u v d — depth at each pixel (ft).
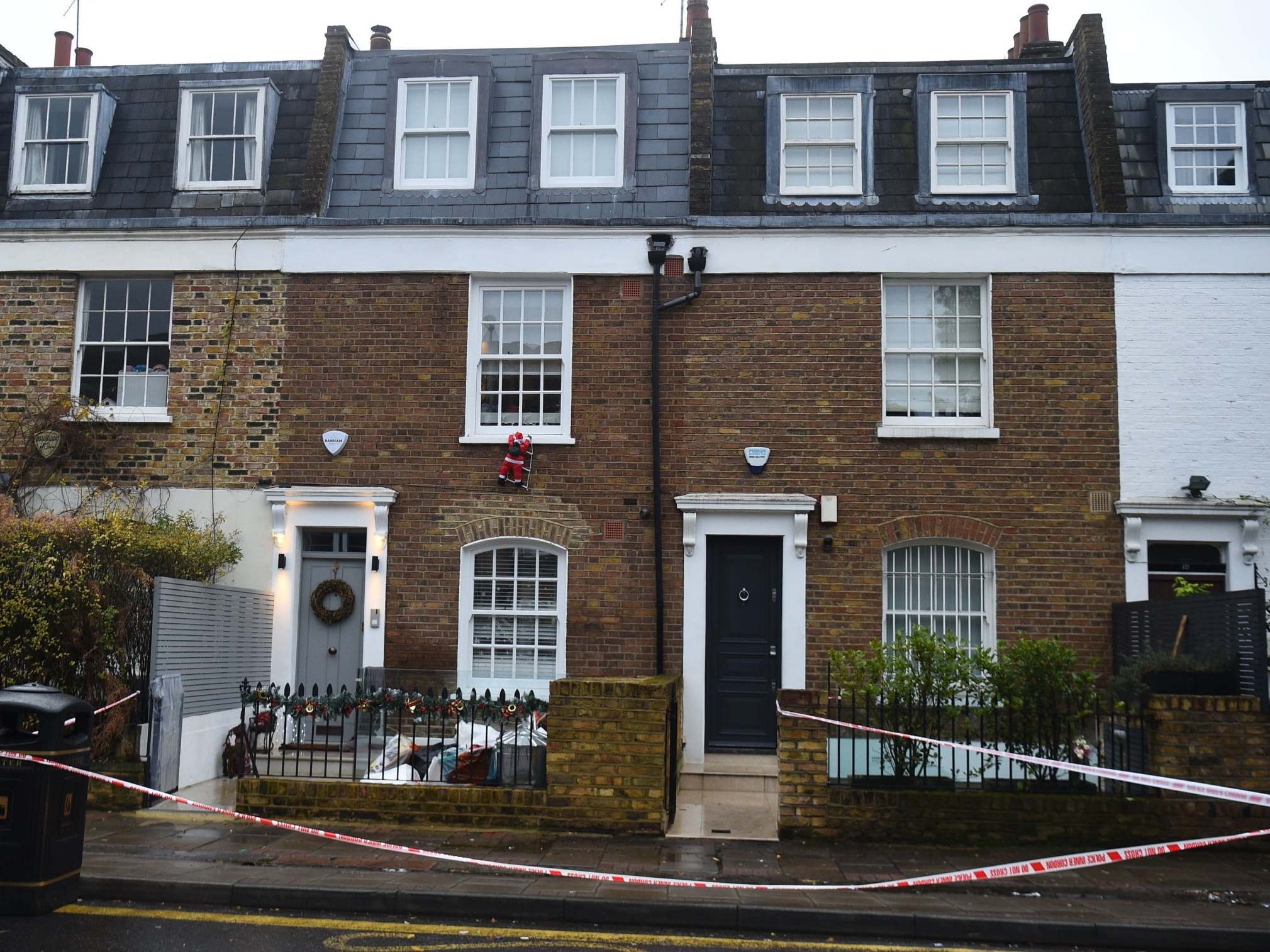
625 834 32.01
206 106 48.34
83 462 44.96
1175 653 35.06
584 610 42.91
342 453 44.29
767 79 47.06
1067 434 42.50
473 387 44.62
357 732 36.78
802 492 42.78
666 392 43.62
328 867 27.48
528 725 35.12
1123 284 43.06
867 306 43.55
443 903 24.93
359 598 44.09
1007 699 32.73
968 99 46.34
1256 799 23.47
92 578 35.76
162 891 25.29
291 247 45.19
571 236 44.47
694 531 42.55
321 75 47.67
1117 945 23.90
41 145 48.62
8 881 23.59
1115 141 44.34
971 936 24.17
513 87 47.73
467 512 43.65
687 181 45.83
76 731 25.14
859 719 32.86
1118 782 32.35
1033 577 41.93
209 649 38.34
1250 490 41.98
